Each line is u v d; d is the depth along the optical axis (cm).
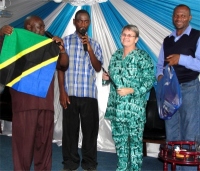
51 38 319
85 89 372
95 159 381
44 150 318
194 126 356
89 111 373
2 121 586
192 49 354
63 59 327
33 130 309
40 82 309
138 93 341
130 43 342
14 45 308
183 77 356
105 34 470
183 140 357
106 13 458
